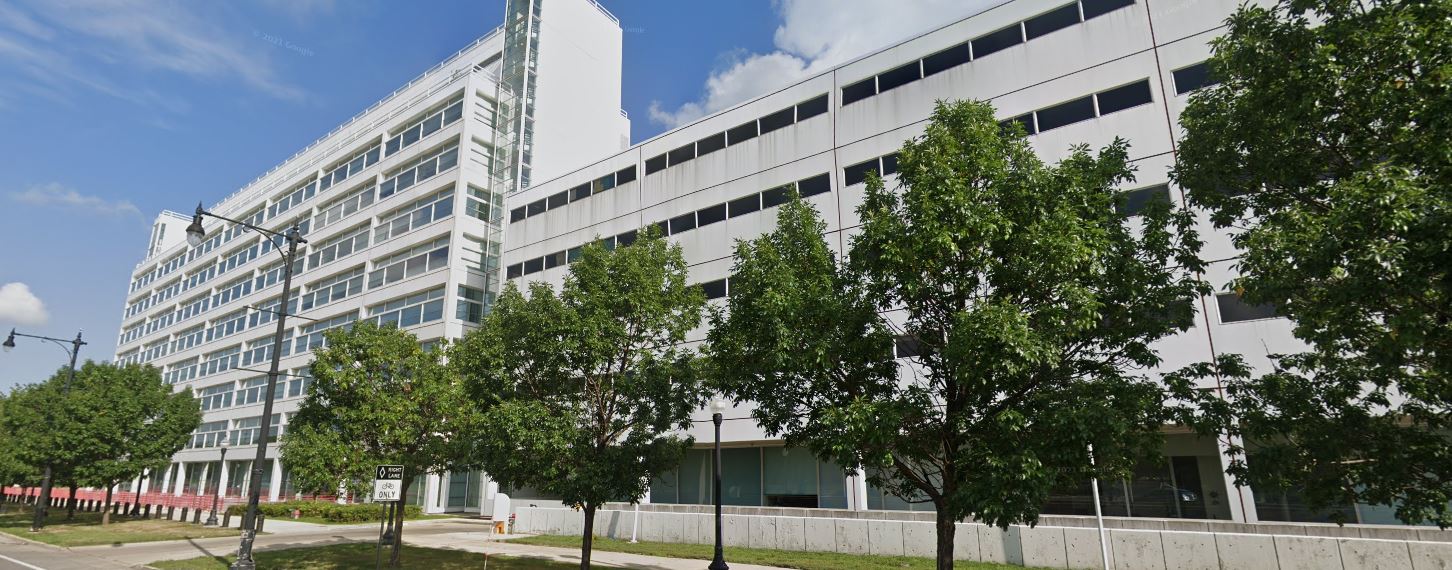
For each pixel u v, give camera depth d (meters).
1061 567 15.89
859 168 24.69
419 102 45.19
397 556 16.84
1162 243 9.06
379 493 14.43
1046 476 7.92
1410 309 5.96
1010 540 16.70
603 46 49.03
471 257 39.78
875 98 24.94
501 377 13.60
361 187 48.50
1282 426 8.09
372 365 17.31
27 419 36.34
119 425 33.00
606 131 47.91
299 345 48.44
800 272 10.35
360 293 44.88
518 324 13.80
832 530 19.38
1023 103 21.88
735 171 27.95
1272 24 8.12
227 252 60.94
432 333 38.62
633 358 14.41
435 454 16.64
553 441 12.30
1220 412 8.62
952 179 8.78
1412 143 6.71
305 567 16.64
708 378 13.51
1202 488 17.53
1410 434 7.61
